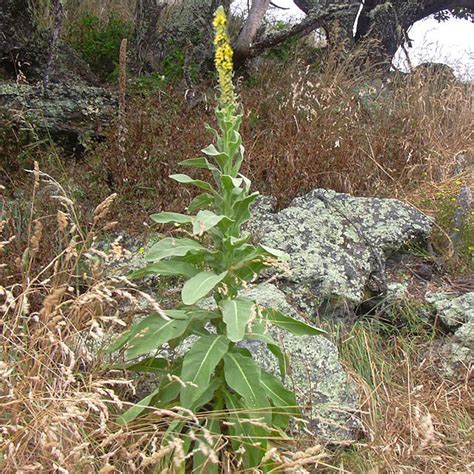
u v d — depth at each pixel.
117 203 4.39
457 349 3.67
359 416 3.10
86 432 2.55
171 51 7.26
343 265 4.14
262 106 6.14
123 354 2.82
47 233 3.86
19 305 2.63
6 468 2.02
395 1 9.84
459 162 6.01
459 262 4.62
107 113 5.73
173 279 3.93
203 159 2.70
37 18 6.46
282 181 4.96
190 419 2.35
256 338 2.55
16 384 2.36
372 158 5.54
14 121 5.26
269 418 2.44
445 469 2.80
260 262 2.64
